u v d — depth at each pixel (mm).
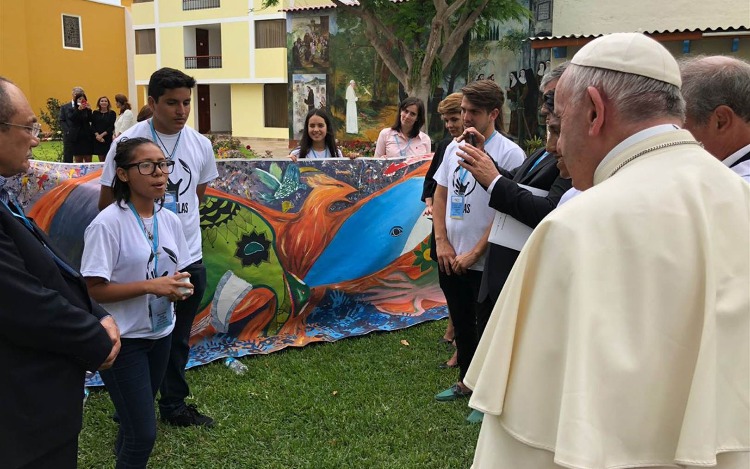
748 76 1845
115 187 2713
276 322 4797
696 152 1298
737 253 1225
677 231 1185
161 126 3330
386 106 21672
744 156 1871
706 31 13023
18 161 1826
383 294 5348
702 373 1132
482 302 3303
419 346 4781
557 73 2689
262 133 29891
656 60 1279
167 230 2855
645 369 1136
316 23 22500
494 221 3197
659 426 1148
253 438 3328
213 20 29781
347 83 22266
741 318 1193
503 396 1267
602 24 15766
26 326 1633
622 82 1276
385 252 5297
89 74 29719
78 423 1804
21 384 1662
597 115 1300
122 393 2582
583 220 1193
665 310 1161
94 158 16391
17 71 26516
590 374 1104
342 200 5035
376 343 4820
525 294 1262
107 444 3264
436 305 5570
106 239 2594
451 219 3748
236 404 3727
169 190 3328
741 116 1844
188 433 3346
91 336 1778
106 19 30297
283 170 4750
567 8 16359
